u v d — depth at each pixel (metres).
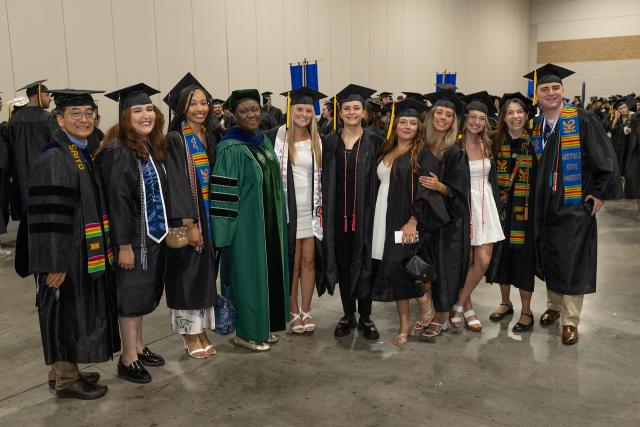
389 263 3.61
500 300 4.71
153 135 3.13
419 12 17.09
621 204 9.59
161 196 3.11
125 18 9.51
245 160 3.46
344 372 3.35
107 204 2.94
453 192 3.60
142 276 3.09
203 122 3.41
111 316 3.00
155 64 10.02
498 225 3.83
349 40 14.53
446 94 3.62
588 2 21.69
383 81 15.87
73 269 2.82
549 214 3.70
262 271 3.55
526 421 2.75
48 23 8.50
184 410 2.93
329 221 3.80
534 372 3.29
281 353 3.65
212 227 3.43
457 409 2.88
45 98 6.60
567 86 22.52
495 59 21.41
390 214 3.62
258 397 3.05
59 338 2.89
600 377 3.22
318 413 2.87
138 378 3.24
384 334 3.98
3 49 8.03
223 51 11.26
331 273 3.84
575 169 3.57
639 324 4.08
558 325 4.08
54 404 3.02
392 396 3.03
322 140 3.90
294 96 3.70
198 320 3.45
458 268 3.69
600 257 6.04
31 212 2.68
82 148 2.87
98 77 9.18
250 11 11.77
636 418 2.76
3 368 3.51
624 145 9.93
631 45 20.92
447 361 3.47
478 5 20.06
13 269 5.86
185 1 10.47
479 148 3.81
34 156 6.52
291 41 12.80
